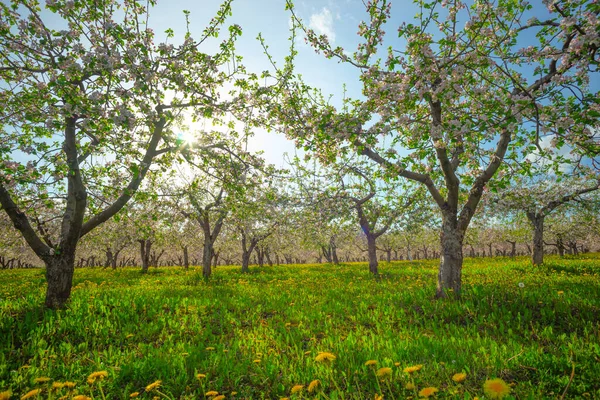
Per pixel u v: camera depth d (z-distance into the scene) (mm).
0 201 8133
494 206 21891
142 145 10047
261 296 10852
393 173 9086
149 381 4434
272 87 10016
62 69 7078
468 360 4590
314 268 31172
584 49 5977
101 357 5285
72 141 8922
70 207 9461
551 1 6199
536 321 6953
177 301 9562
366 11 7684
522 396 3490
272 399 3920
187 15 8711
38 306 8383
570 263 21344
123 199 9734
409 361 4594
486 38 7602
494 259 37312
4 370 4625
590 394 3424
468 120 7000
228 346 5805
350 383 4070
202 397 4016
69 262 8852
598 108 6098
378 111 7922
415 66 6605
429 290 10562
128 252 53344
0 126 9070
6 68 8125
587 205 22000
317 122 8656
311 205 19281
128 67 7453
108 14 7758
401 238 45812
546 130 6355
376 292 11312
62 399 3232
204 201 23203
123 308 8469
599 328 6191
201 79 10016
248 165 11523
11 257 49469
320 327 7039
